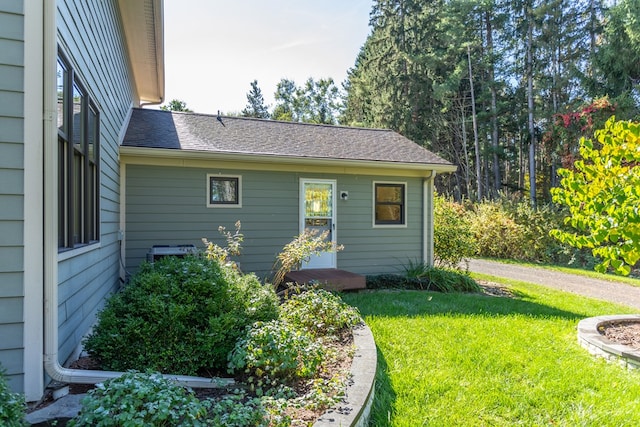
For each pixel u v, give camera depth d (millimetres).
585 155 3680
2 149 2258
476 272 10578
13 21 2291
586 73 17578
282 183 7578
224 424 1866
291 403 2262
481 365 3381
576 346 4039
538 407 2703
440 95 19234
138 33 7160
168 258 3863
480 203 16234
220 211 7141
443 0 21375
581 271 10992
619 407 2727
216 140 7457
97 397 1897
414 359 3486
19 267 2277
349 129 10188
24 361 2275
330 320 3941
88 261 3715
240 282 3619
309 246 6098
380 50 22188
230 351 2838
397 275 8109
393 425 2396
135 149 6285
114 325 2793
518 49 19531
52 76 2412
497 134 20422
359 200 8195
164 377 2395
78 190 3508
